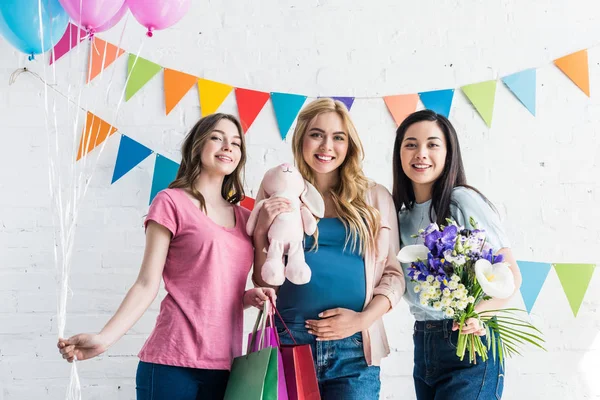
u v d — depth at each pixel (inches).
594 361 89.2
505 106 93.4
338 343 71.2
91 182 90.0
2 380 86.2
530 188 92.1
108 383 87.0
